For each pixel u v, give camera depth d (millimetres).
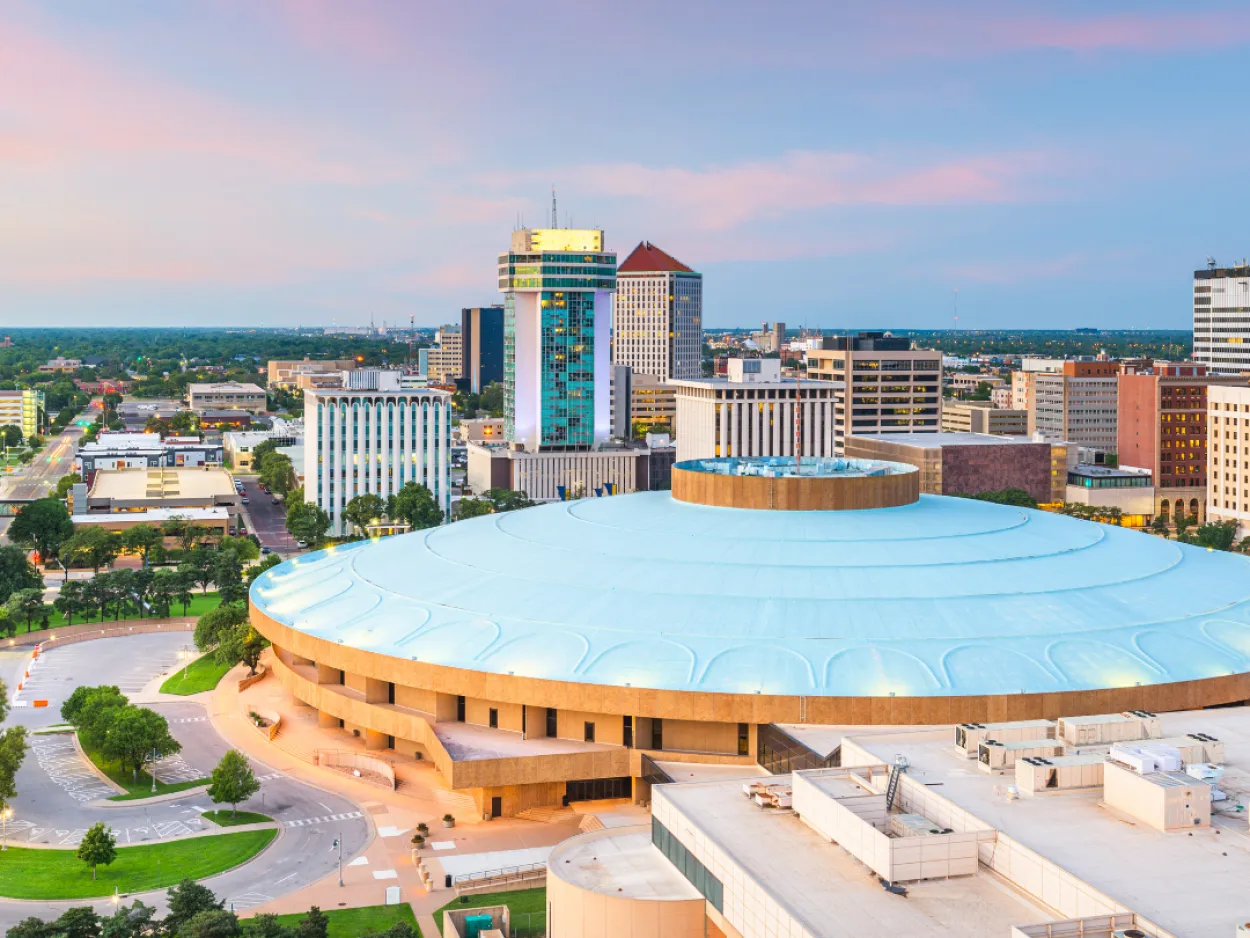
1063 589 175625
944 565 180375
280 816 161625
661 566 182125
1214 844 97875
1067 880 91750
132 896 139875
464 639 170125
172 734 196500
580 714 160500
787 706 150000
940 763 117312
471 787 153250
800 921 91125
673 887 110062
